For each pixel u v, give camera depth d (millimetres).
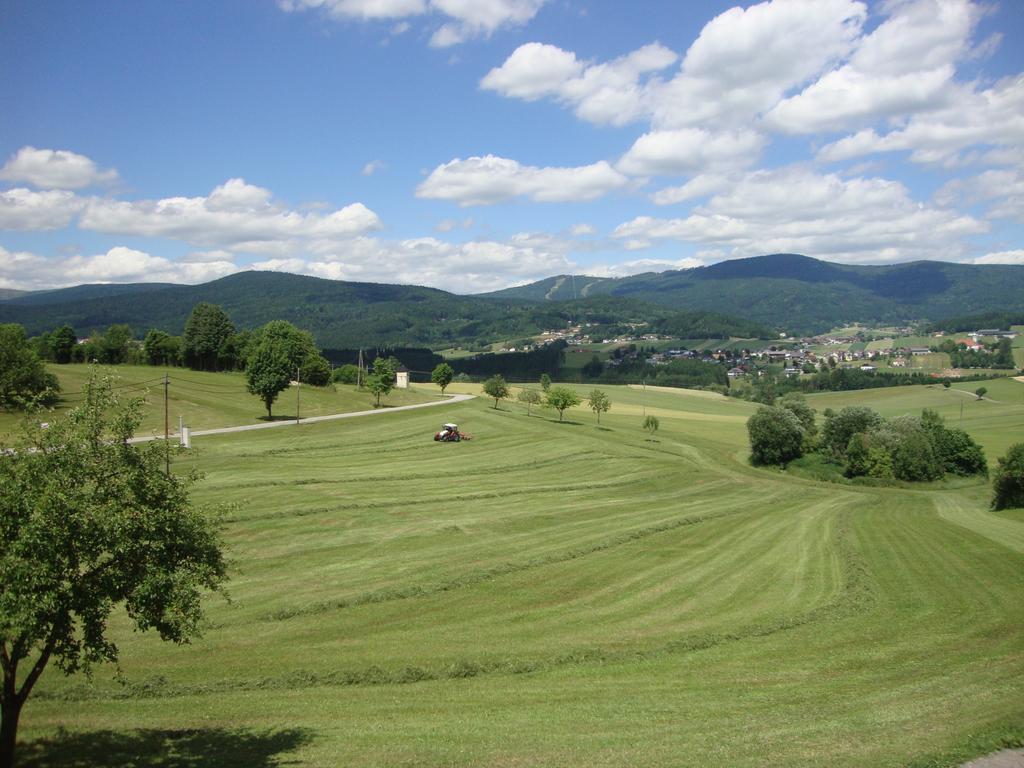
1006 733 18750
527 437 100750
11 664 16594
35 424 17906
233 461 74625
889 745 18422
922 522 59875
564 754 18344
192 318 173375
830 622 32375
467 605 35375
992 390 190750
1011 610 33125
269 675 25703
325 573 40375
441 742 19391
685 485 76875
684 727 20250
